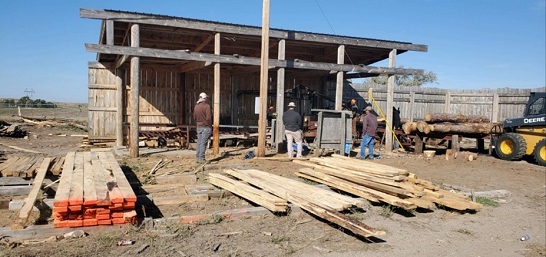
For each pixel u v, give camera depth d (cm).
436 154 1516
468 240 581
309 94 1734
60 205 493
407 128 1507
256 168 1009
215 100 1199
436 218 677
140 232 518
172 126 1558
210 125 1049
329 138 1232
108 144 1448
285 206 624
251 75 1769
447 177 1037
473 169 1180
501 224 666
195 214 615
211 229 553
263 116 1155
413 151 1567
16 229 483
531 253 545
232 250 480
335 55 1680
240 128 1584
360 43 1392
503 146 1405
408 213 695
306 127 1440
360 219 641
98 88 1460
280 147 1308
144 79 1565
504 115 2017
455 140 1426
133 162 1020
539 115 1314
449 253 525
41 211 589
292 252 487
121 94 1405
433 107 2128
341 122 1247
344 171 835
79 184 595
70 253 442
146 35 1409
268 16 1135
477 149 1620
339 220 553
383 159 1304
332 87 1925
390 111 1491
